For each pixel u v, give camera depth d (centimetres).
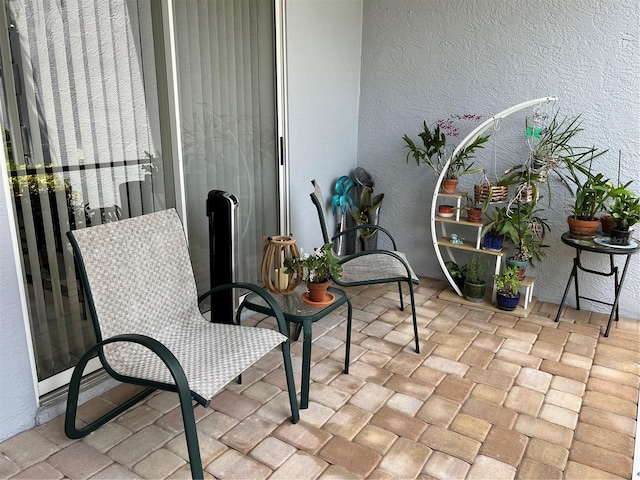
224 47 262
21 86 183
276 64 296
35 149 190
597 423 201
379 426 198
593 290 312
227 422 199
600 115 291
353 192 386
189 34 242
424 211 368
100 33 205
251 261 306
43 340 203
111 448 183
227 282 231
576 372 240
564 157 289
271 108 301
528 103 281
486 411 208
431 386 227
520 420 203
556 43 296
